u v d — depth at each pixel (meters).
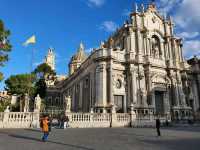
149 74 39.91
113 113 29.33
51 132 19.45
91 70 41.22
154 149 10.31
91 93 40.00
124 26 41.97
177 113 41.31
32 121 24.56
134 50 40.69
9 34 25.00
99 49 37.97
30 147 10.73
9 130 20.47
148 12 45.34
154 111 37.72
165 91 42.41
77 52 84.56
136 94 37.59
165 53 45.47
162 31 46.50
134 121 30.14
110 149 10.25
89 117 27.62
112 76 36.78
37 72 60.66
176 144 12.08
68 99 27.19
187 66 47.78
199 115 45.47
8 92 52.69
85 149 10.21
